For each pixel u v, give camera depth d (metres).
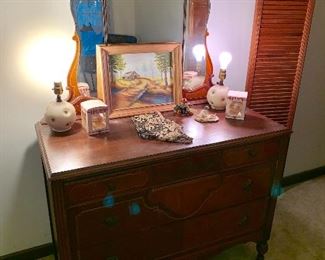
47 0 1.38
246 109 1.78
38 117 1.56
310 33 2.10
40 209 1.77
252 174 1.56
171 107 1.64
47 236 1.85
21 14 1.36
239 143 1.41
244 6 1.80
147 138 1.36
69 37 1.47
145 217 1.37
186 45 1.67
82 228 1.25
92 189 1.20
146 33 1.59
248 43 1.91
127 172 1.24
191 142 1.35
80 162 1.17
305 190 2.54
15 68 1.44
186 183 1.39
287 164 2.51
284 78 2.03
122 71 1.50
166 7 1.58
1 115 1.49
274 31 1.88
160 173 1.31
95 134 1.38
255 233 1.76
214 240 1.64
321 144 2.60
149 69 1.56
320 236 2.06
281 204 2.37
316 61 2.23
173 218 1.45
